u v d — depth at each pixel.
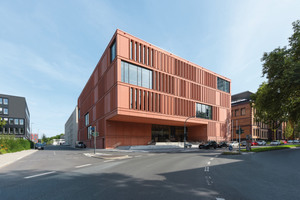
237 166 11.45
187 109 42.81
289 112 24.72
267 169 10.42
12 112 70.19
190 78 44.78
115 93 32.06
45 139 138.75
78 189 5.91
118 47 32.28
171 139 48.66
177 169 9.95
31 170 10.05
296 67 18.61
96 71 47.12
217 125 50.72
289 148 34.06
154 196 5.20
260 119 43.59
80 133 69.94
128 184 6.55
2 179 7.74
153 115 35.47
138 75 34.66
